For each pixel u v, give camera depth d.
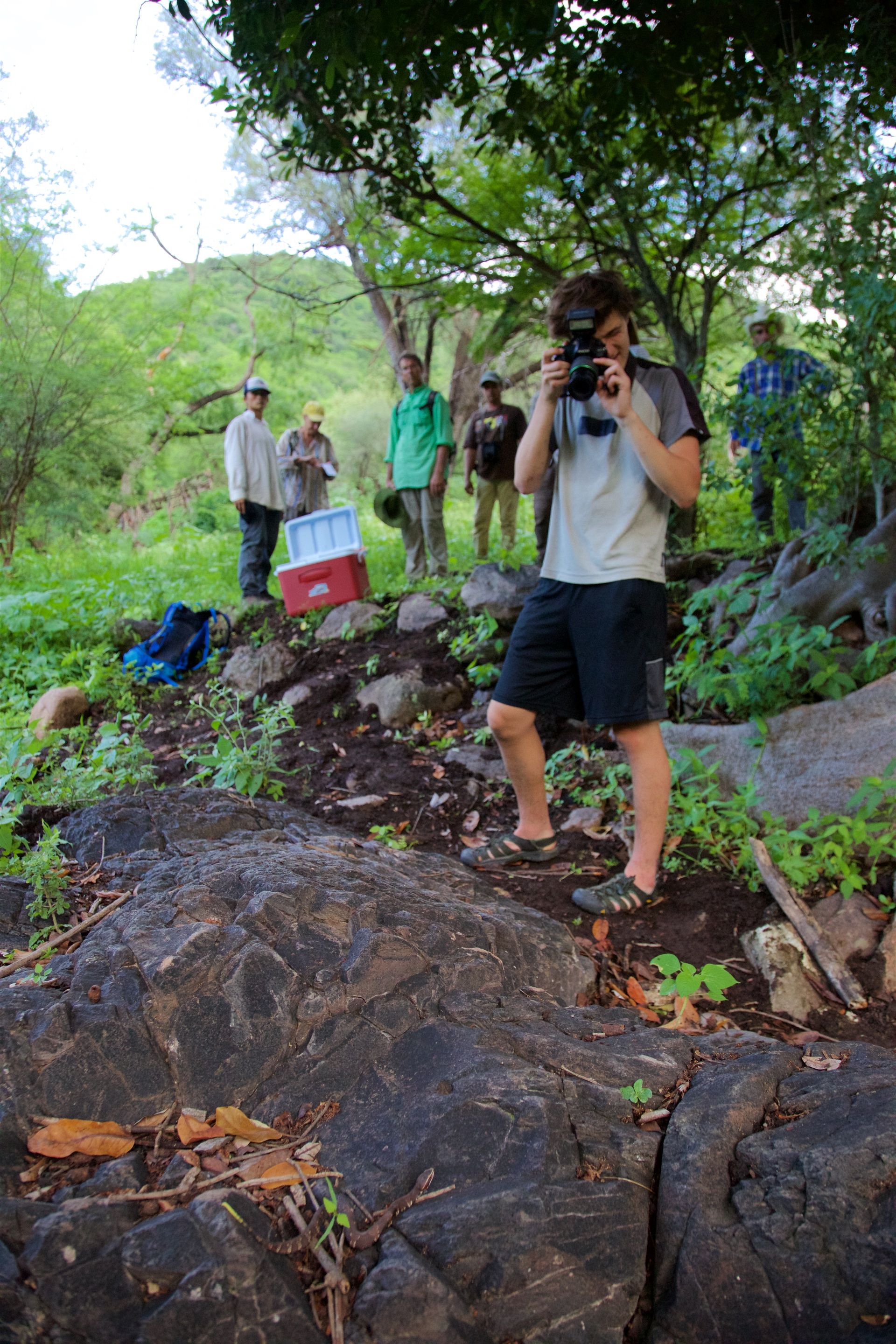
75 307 12.51
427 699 4.78
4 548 11.62
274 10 3.62
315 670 5.50
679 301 5.93
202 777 4.09
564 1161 1.60
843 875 2.95
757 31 4.21
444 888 2.73
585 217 5.56
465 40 4.29
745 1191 1.55
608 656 2.80
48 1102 1.64
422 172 5.22
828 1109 1.73
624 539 2.78
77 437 12.83
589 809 3.62
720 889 3.03
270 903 2.07
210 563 9.56
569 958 2.49
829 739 3.36
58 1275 1.33
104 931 2.05
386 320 13.20
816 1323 1.36
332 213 9.75
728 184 5.61
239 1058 1.80
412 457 6.83
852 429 3.80
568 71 4.64
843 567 3.82
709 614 4.75
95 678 5.58
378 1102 1.75
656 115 5.14
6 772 3.07
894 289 3.35
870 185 3.46
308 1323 1.34
